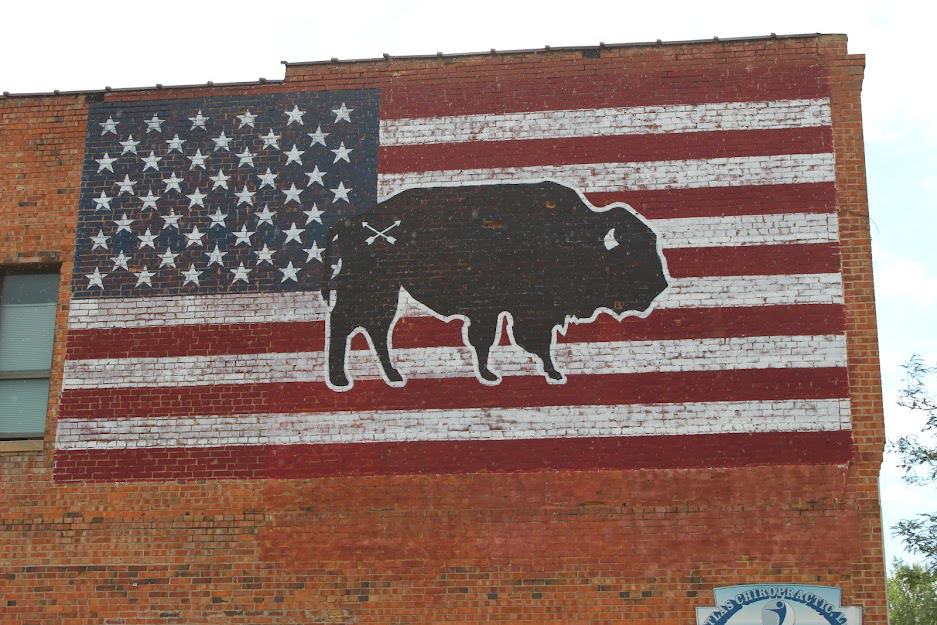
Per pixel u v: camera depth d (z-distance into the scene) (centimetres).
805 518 1402
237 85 1633
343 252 1548
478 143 1570
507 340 1491
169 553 1465
